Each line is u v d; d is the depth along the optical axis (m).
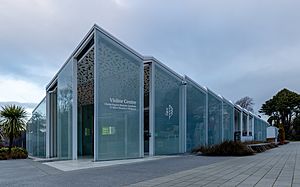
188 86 19.66
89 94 21.36
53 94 21.58
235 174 8.64
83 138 21.39
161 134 17.16
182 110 18.92
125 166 10.86
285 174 8.59
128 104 14.41
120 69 14.23
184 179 7.70
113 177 8.09
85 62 16.52
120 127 13.94
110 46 13.92
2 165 13.02
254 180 7.47
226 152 16.81
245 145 17.88
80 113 21.55
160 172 9.10
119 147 13.82
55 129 21.38
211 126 22.86
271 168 10.19
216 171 9.34
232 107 28.39
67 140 16.75
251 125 40.44
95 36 13.43
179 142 18.44
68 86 16.84
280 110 75.06
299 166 10.82
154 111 16.81
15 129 21.53
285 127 73.00
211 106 23.11
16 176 8.77
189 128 19.42
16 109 21.83
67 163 12.86
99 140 13.06
